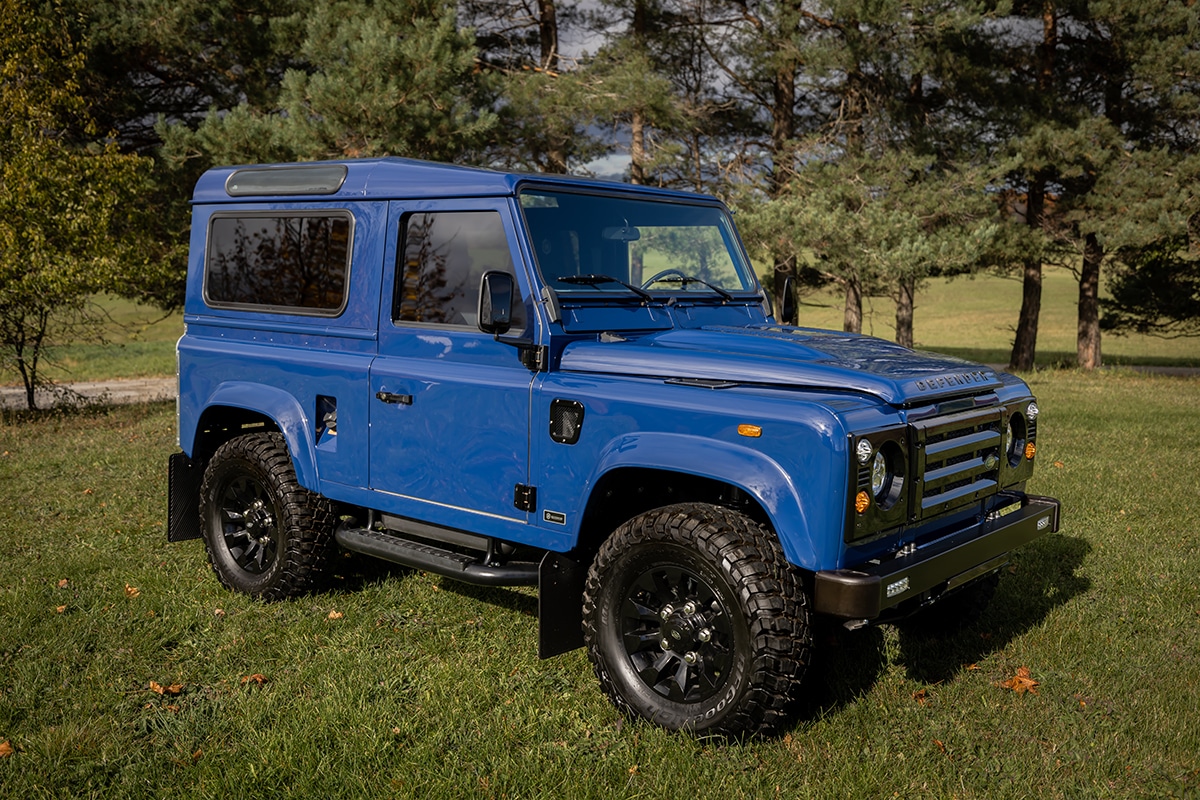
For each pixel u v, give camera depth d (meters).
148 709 3.83
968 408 3.86
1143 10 20.05
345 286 4.71
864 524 3.28
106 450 9.80
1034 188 22.44
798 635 3.39
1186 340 43.84
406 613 4.96
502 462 4.07
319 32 14.31
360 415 4.59
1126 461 9.40
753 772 3.35
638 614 3.74
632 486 4.04
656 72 18.55
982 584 4.64
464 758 3.45
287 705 3.84
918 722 3.80
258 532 5.21
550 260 4.11
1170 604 5.19
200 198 5.49
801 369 3.60
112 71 16.59
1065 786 3.31
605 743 3.60
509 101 15.92
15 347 14.66
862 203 15.96
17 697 3.87
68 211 13.26
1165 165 20.39
